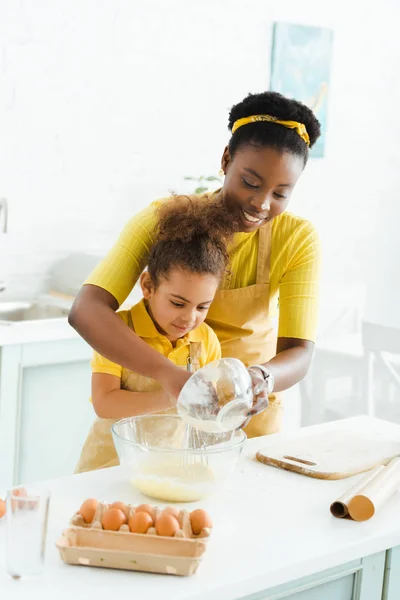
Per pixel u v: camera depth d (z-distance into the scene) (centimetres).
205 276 157
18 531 107
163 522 114
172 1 347
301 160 158
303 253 175
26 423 264
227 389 128
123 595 106
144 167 353
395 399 310
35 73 318
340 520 134
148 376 148
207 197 173
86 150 336
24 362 259
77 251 340
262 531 128
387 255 443
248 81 377
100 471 150
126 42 338
